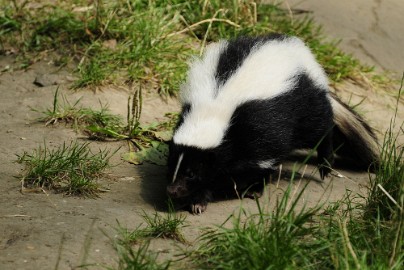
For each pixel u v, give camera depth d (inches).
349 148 468.1
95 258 297.9
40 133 448.8
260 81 383.6
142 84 518.3
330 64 570.9
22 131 449.1
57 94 498.9
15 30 572.1
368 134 461.1
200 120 373.4
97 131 453.4
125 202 369.4
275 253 278.4
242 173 385.7
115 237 318.7
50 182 381.4
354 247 296.4
